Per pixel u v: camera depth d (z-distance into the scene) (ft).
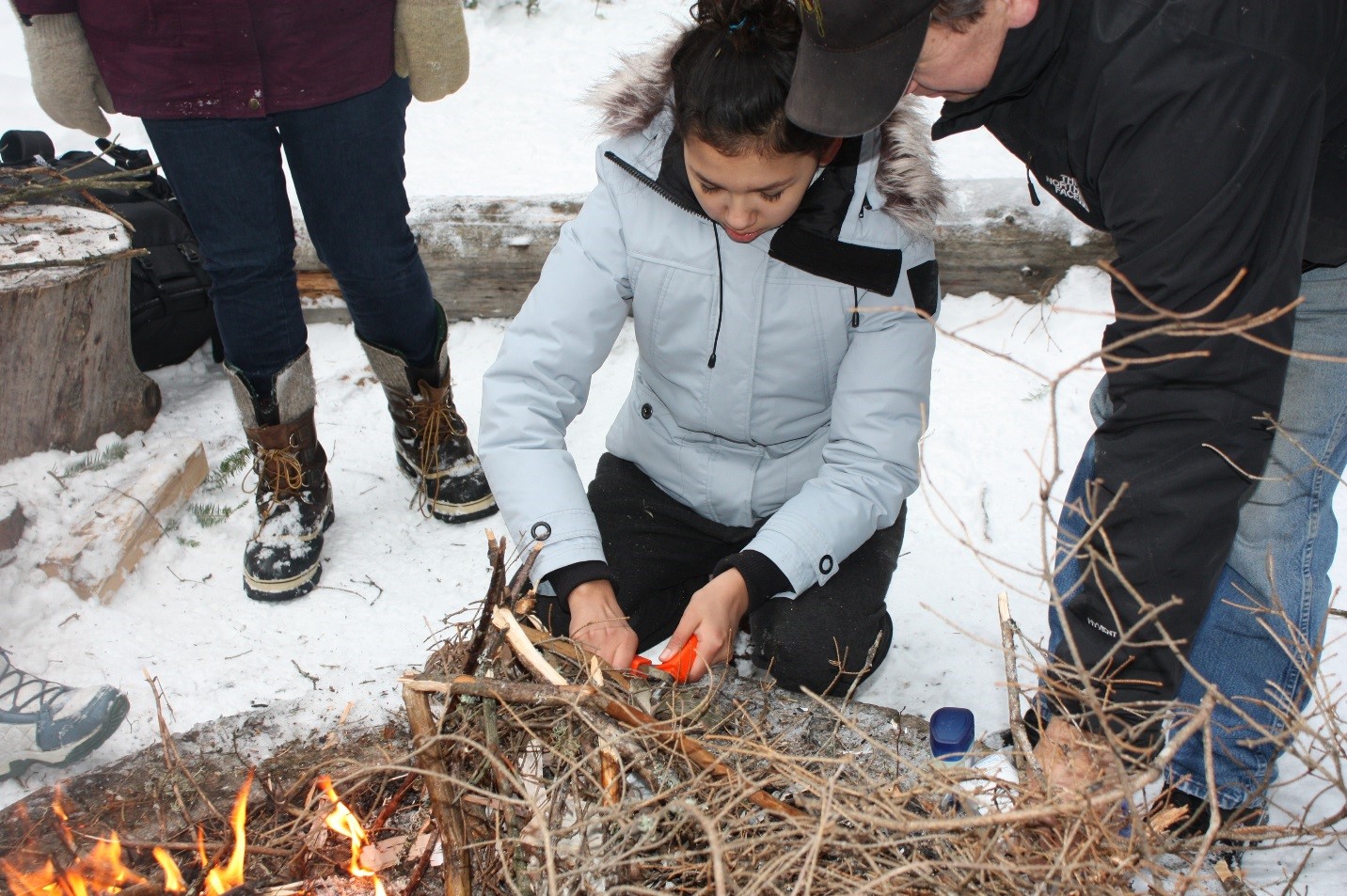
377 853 5.03
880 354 6.61
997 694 7.90
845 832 4.15
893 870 4.00
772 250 6.23
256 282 8.05
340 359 11.70
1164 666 4.98
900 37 4.43
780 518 6.51
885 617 7.13
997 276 11.51
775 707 5.82
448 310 11.98
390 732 5.65
